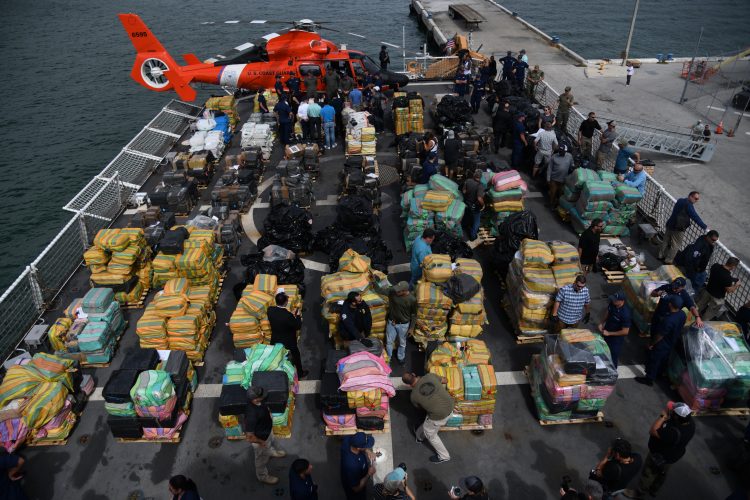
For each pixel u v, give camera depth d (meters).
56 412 7.59
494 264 10.80
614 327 8.11
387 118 19.25
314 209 13.62
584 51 43.78
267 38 20.69
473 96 18.95
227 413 7.22
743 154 23.33
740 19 52.22
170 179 13.84
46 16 55.72
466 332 8.80
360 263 9.19
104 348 8.92
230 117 17.94
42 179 24.77
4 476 6.35
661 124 26.50
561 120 18.06
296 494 5.91
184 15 55.41
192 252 9.88
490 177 12.36
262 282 9.28
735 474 7.14
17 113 31.58
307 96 19.12
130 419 7.43
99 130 29.55
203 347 9.14
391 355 9.08
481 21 43.28
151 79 20.95
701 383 7.67
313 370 8.88
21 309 10.23
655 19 52.88
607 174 12.30
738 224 18.25
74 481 7.20
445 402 6.73
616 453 5.86
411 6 54.19
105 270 10.06
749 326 8.57
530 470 7.21
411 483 7.05
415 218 11.48
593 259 10.26
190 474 7.27
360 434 6.01
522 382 8.62
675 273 9.60
